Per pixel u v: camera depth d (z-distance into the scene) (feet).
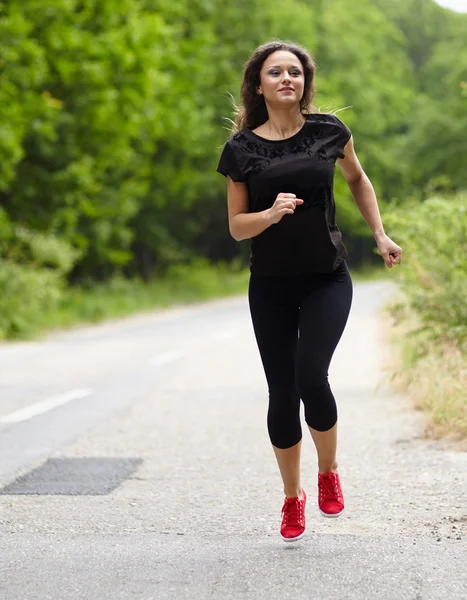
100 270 153.28
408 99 234.58
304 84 18.39
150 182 159.63
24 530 19.98
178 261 175.94
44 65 100.83
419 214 40.98
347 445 28.63
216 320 98.78
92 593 15.64
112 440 30.94
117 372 49.96
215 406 37.45
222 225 196.95
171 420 34.50
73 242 128.57
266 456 27.73
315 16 214.07
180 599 15.26
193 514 21.31
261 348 18.57
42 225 114.73
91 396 41.14
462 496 22.03
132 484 24.57
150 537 19.21
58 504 22.45
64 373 50.24
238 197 17.93
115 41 111.04
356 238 244.83
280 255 17.90
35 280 91.35
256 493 23.22
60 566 17.15
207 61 158.61
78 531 19.85
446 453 26.73
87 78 109.19
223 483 24.40
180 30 138.92
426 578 16.02
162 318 110.63
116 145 118.73
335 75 207.82
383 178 217.36
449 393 31.58
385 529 19.57
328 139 17.88
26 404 39.14
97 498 23.06
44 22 105.91
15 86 99.66
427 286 39.70
